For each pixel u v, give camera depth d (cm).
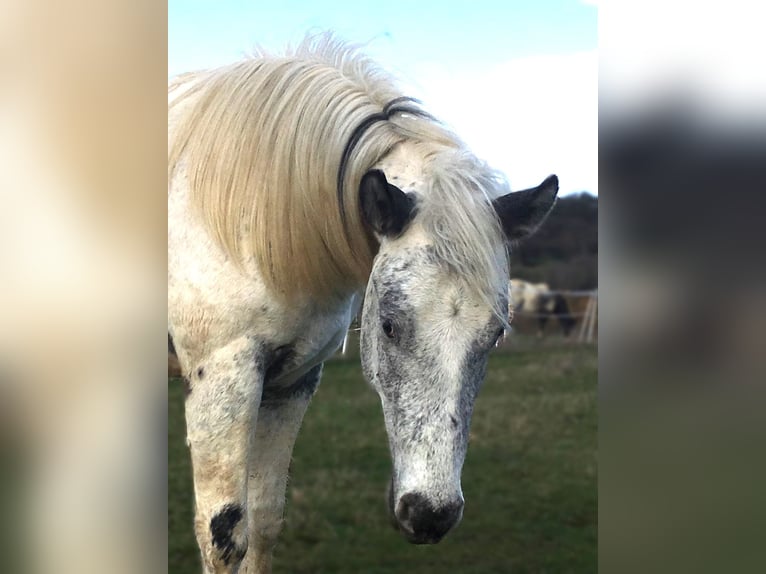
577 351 1010
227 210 225
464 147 231
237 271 227
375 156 222
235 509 229
